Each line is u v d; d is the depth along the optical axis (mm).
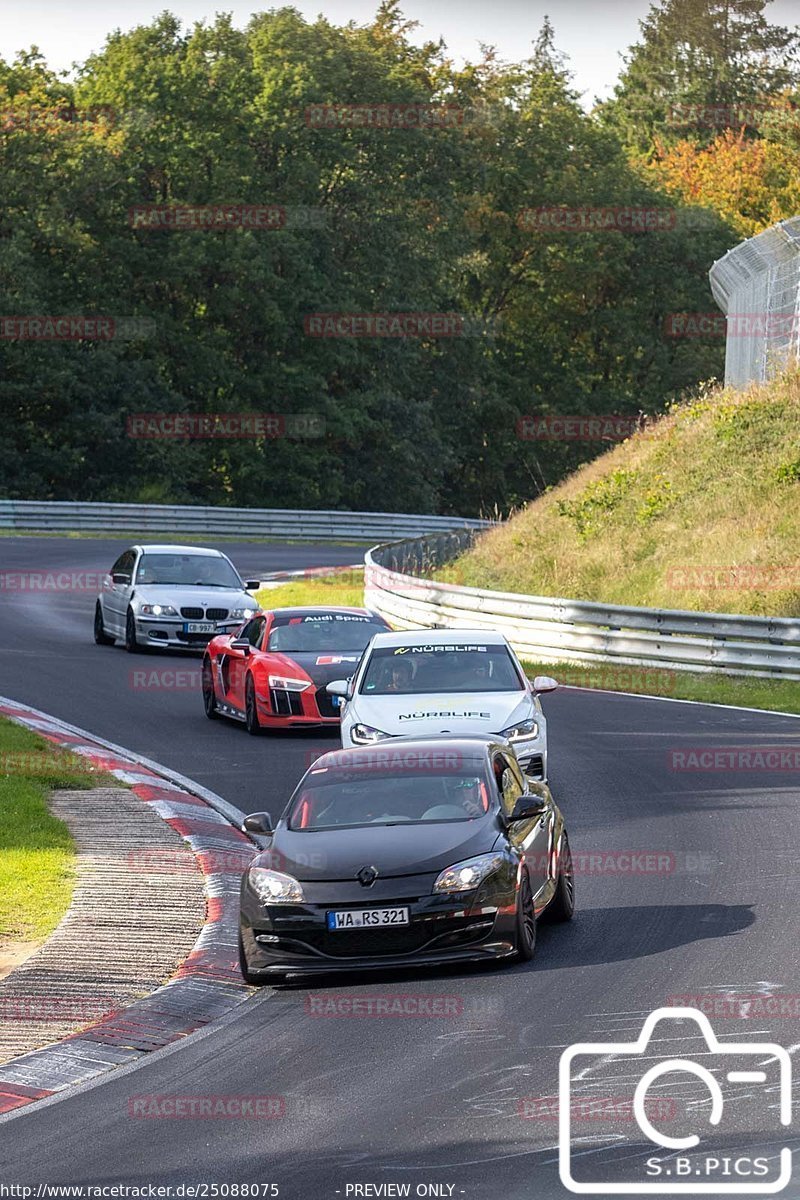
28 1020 33906
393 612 122750
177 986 36594
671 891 44250
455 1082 28703
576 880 46375
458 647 62562
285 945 36688
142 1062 31438
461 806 39781
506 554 139500
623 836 52062
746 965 35781
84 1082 30312
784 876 45281
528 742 56531
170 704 85062
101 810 56500
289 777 64312
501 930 36781
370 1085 28875
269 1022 34062
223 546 197250
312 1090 28828
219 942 40469
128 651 104750
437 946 36438
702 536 123625
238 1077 29953
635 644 99125
